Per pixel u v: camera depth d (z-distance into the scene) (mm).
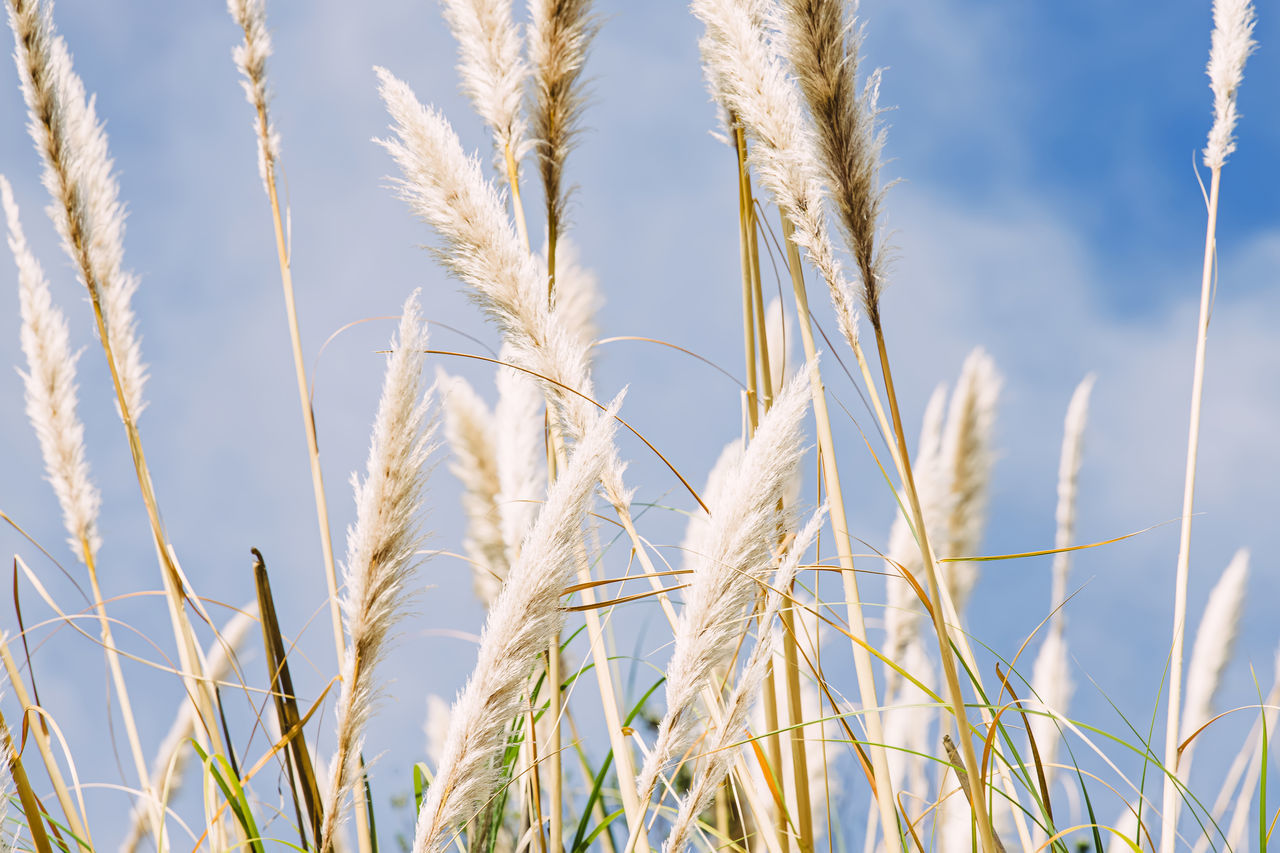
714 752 3154
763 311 3635
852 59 3258
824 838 3668
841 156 3260
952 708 3195
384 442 3184
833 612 3389
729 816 3682
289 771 3484
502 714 3154
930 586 3203
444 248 3387
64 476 3959
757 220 3689
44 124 3846
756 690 3158
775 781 3443
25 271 4012
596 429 3180
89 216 3865
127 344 3895
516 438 3793
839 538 3357
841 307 3289
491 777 3172
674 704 3148
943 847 3645
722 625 3143
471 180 3381
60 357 3980
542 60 3787
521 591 3146
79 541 3953
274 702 3500
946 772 3672
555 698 3619
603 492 3373
